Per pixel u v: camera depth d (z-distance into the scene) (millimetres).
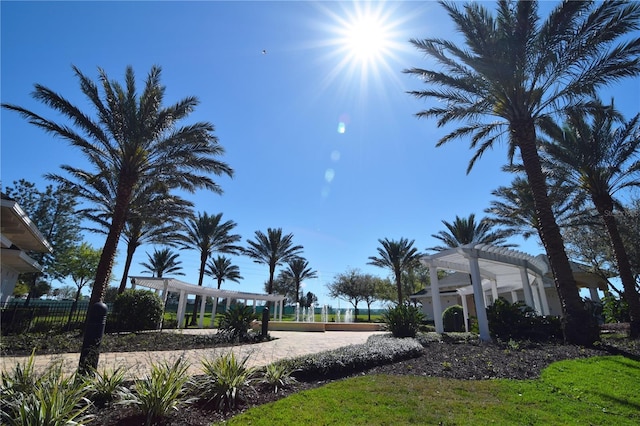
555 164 14531
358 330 22281
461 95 12586
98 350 4660
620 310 15852
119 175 13188
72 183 16234
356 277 44219
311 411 4203
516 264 13914
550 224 10477
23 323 12359
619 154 13328
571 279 9883
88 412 3893
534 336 10680
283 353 8984
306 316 38688
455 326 18297
